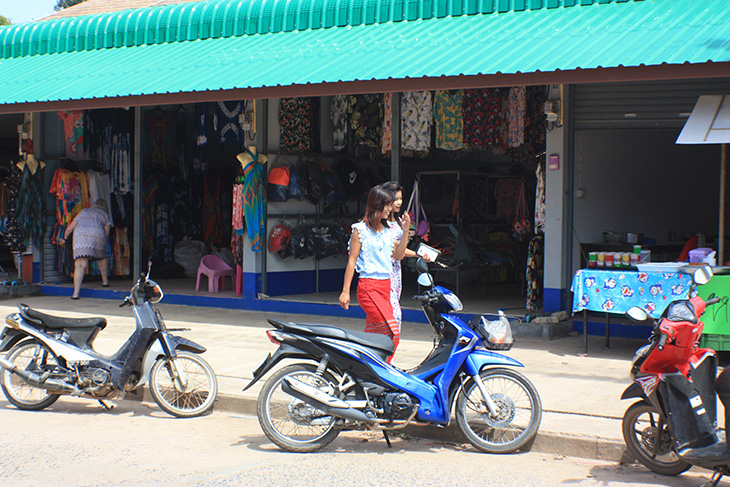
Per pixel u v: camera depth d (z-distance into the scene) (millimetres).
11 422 6547
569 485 5023
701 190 12422
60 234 13914
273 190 12047
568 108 9875
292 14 11977
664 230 11656
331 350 5645
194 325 10719
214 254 15477
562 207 9930
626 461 5539
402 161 13820
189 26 12742
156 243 15352
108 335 9938
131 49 13102
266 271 12188
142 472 5203
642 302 8195
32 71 12914
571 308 10094
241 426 6508
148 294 6812
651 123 9555
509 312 11008
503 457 5672
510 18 10344
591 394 6918
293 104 12398
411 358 8523
